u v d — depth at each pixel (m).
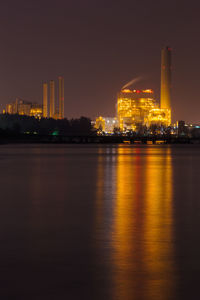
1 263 13.52
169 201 28.62
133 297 10.84
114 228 19.22
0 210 24.62
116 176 50.34
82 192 33.84
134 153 139.50
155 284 11.71
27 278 12.15
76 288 11.41
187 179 46.50
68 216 22.50
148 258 14.14
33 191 34.47
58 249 15.29
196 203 27.62
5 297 10.81
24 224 20.17
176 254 14.64
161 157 109.06
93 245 15.92
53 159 93.44
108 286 11.56
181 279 12.09
